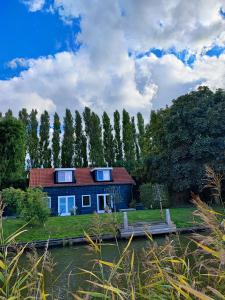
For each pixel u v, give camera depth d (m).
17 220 19.36
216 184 2.80
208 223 1.98
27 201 17.78
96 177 30.09
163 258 2.46
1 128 29.19
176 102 28.05
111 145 51.00
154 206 26.03
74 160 50.59
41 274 2.26
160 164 28.23
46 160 50.44
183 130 26.19
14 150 29.44
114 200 27.50
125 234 14.31
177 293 2.05
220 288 2.09
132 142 50.72
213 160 23.92
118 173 31.97
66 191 28.77
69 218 20.14
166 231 15.53
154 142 32.91
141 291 2.20
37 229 17.12
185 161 26.05
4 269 1.93
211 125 24.47
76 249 13.27
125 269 2.43
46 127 51.62
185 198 27.16
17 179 29.91
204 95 27.31
